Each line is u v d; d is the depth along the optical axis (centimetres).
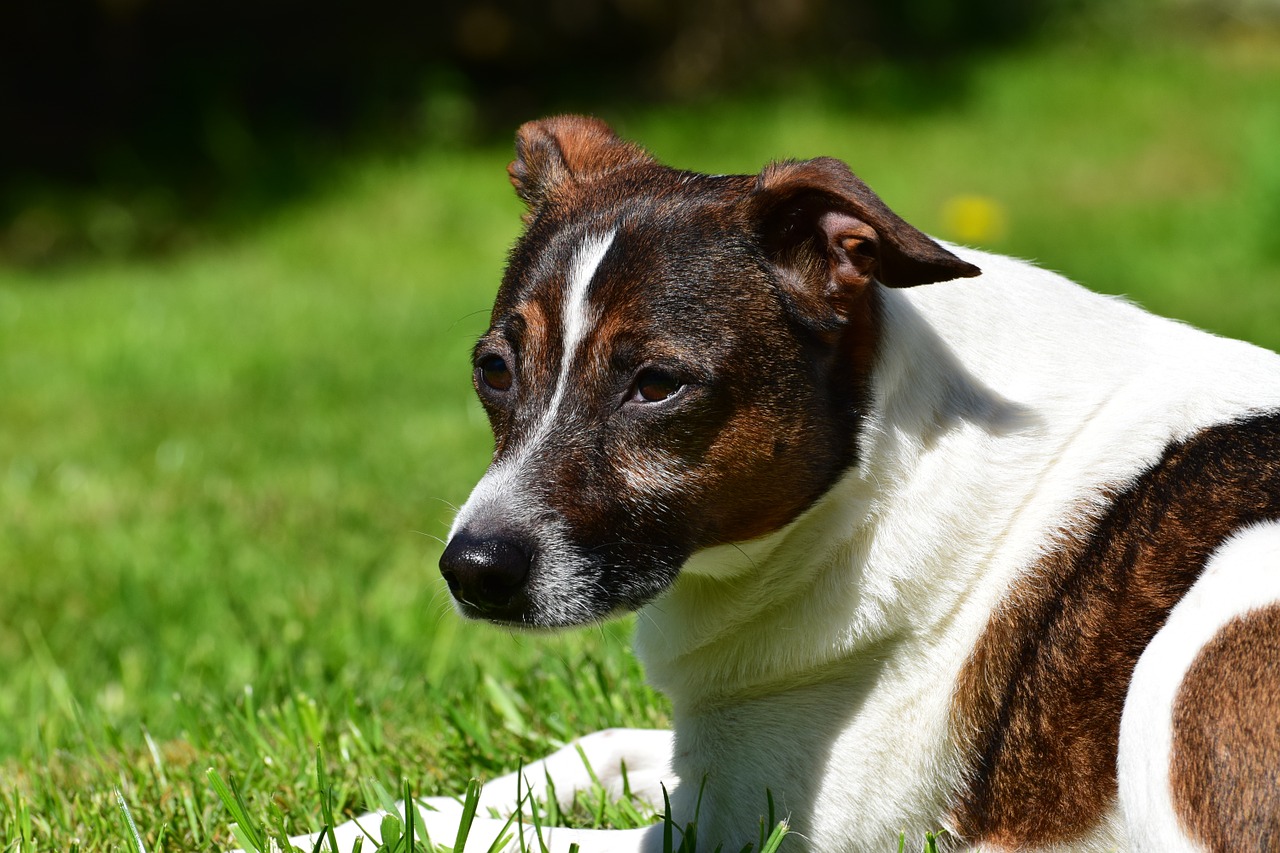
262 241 1908
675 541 411
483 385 437
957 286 439
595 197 441
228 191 2034
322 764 469
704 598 432
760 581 421
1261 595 370
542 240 434
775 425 407
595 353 410
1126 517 410
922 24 2552
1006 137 2098
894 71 2338
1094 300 455
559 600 402
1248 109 2106
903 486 414
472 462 1012
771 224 413
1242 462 408
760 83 2355
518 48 2352
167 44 2277
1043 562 410
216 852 473
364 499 942
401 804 481
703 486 408
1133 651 398
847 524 415
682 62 2384
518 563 397
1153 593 399
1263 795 350
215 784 443
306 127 2198
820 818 415
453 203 1942
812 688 423
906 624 413
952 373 425
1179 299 1431
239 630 732
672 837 421
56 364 1333
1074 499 414
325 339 1412
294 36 2328
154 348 1367
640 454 407
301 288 1656
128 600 785
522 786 501
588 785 503
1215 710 360
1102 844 401
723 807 427
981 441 418
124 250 1923
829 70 2397
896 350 418
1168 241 1698
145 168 2072
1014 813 409
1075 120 2148
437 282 1705
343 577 795
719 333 404
